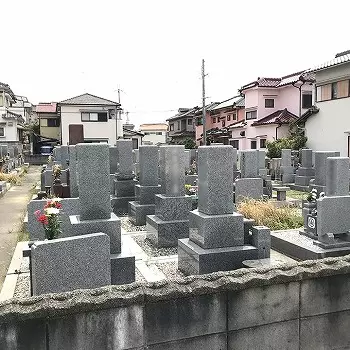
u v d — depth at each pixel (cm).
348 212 686
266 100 3181
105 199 581
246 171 1255
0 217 1165
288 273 348
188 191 992
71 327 292
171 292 312
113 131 3822
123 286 319
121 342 305
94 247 458
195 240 629
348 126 2231
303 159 1697
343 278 368
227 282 328
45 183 1489
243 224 618
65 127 3700
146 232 890
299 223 903
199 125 4616
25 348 282
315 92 2508
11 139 3706
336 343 372
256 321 342
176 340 320
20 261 693
